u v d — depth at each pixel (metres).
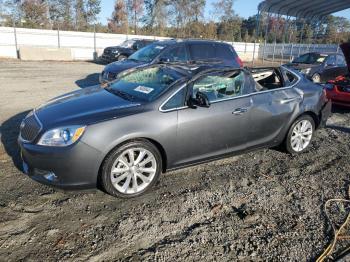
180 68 4.89
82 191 4.05
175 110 4.19
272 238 3.41
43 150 3.65
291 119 5.34
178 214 3.76
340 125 7.74
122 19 49.28
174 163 4.32
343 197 4.30
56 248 3.11
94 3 49.09
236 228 3.55
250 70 5.05
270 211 3.90
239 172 4.89
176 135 4.17
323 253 3.20
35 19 42.78
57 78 13.52
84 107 4.15
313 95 5.64
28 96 9.48
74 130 3.68
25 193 4.00
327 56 14.58
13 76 13.51
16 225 3.41
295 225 3.64
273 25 38.06
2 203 3.77
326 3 24.03
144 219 3.63
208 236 3.40
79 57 26.20
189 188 4.35
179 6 51.44
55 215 3.61
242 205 4.01
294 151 5.62
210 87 4.55
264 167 5.12
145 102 4.18
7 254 3.00
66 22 46.28
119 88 4.86
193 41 9.89
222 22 54.56
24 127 4.15
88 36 27.31
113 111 3.97
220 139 4.61
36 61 21.22
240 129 4.77
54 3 45.81
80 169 3.68
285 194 4.32
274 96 5.13
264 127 5.04
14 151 5.19
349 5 24.59
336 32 45.16
